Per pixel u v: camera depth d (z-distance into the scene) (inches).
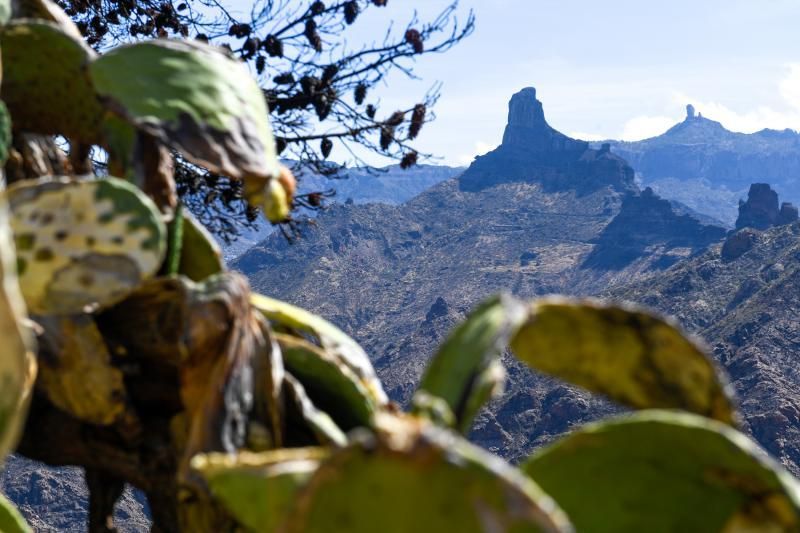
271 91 433.7
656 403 68.7
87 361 77.3
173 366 78.7
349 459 48.3
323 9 434.6
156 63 84.2
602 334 68.1
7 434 50.5
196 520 69.5
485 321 60.6
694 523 59.0
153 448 82.0
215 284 72.4
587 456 61.0
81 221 71.1
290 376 79.9
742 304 7642.7
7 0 91.0
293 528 48.7
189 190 394.3
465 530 47.4
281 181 84.7
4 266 48.6
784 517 57.0
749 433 6107.3
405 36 430.6
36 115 92.8
